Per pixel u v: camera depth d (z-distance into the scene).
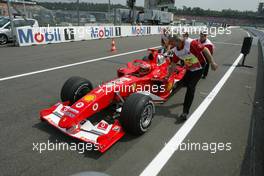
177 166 2.98
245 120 4.32
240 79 7.13
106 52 11.02
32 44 12.60
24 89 5.48
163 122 4.12
